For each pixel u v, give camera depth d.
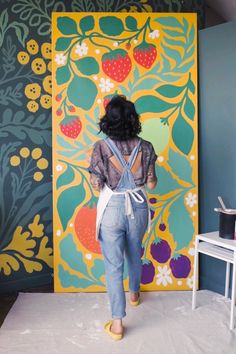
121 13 2.96
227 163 2.87
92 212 3.00
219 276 2.97
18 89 2.99
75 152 2.98
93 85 2.96
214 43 2.89
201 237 2.63
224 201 2.91
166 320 2.56
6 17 2.91
